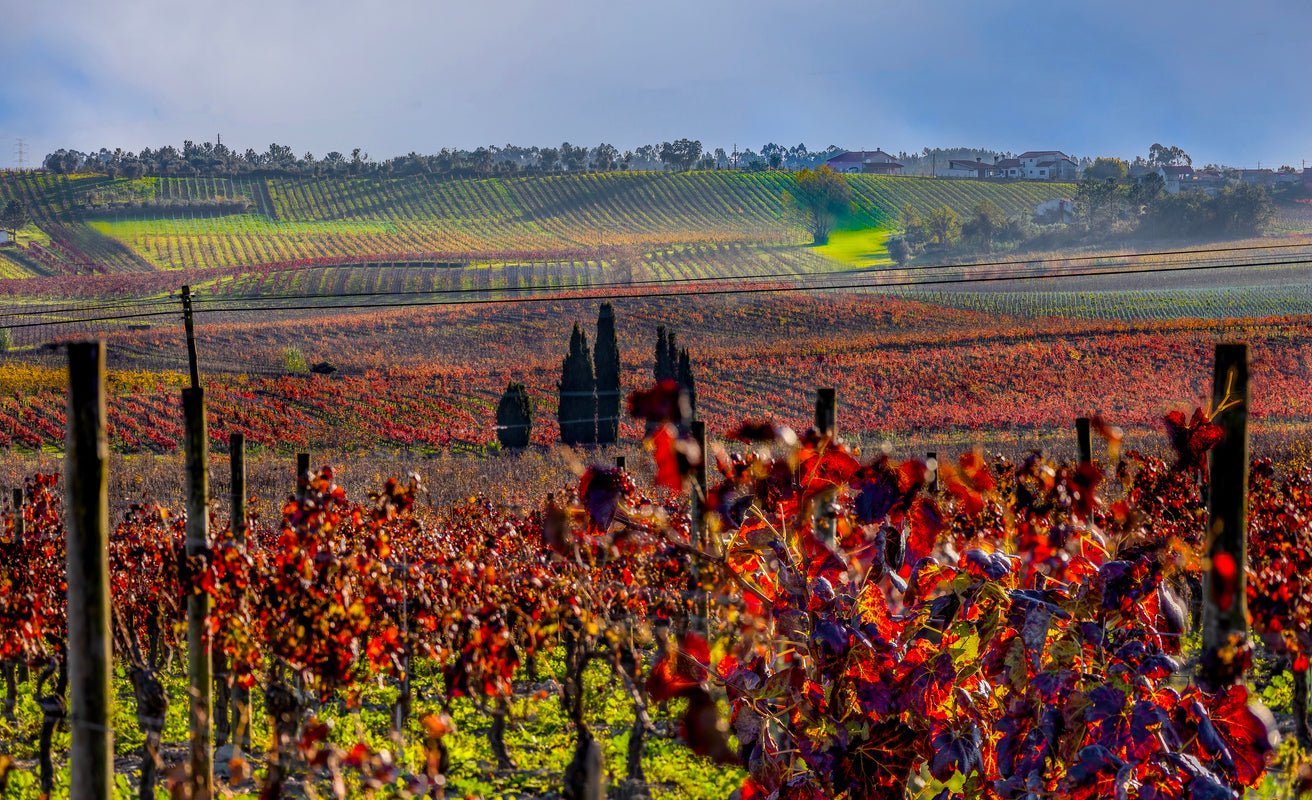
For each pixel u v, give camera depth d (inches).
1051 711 373.7
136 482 2166.6
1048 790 370.0
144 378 3644.2
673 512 682.8
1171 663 373.7
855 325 4744.1
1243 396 360.2
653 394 365.4
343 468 2347.4
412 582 545.6
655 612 575.5
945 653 388.2
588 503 414.3
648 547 428.8
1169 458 1528.1
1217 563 355.9
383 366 4089.6
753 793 406.0
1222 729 358.3
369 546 530.6
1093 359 3814.0
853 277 6190.9
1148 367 3686.0
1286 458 2010.3
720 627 458.9
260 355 4284.0
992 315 4808.1
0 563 697.0
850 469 410.9
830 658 391.2
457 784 553.6
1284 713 641.0
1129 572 380.8
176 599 638.5
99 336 4608.8
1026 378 3634.4
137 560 761.0
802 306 5137.8
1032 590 392.8
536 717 659.4
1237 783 359.9
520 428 2888.8
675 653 414.0
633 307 5251.0
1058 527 415.5
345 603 494.0
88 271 6815.9
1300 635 450.0
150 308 5570.9
